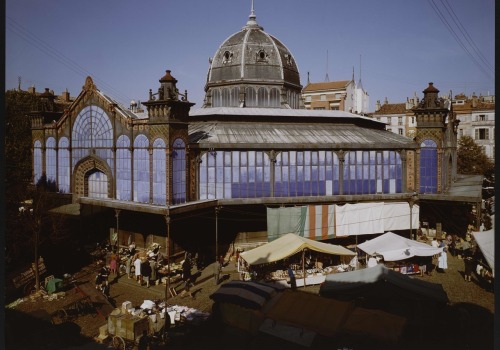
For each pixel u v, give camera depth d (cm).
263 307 1794
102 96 3278
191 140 3328
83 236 3516
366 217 3472
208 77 4572
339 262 3059
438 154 3634
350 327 1550
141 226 3344
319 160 3475
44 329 1861
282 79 4369
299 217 3269
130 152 3159
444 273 2842
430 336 1828
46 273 2817
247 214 3434
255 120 3844
